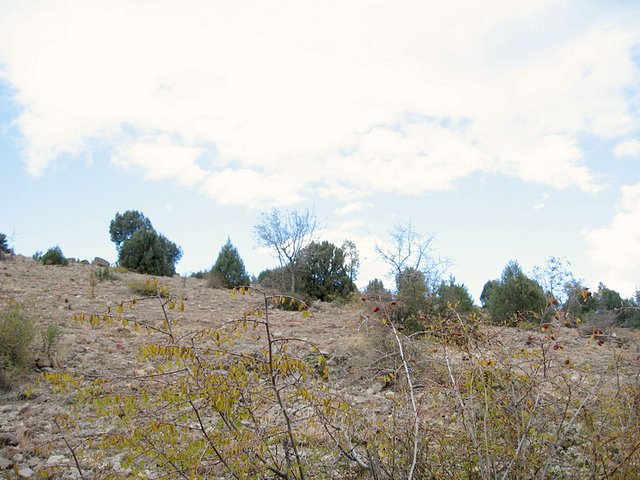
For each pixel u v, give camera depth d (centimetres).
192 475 298
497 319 1405
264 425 344
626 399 358
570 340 474
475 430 334
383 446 343
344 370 693
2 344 733
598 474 331
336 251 2281
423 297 1248
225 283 2334
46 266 2147
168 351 316
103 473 385
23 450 479
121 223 3559
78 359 825
